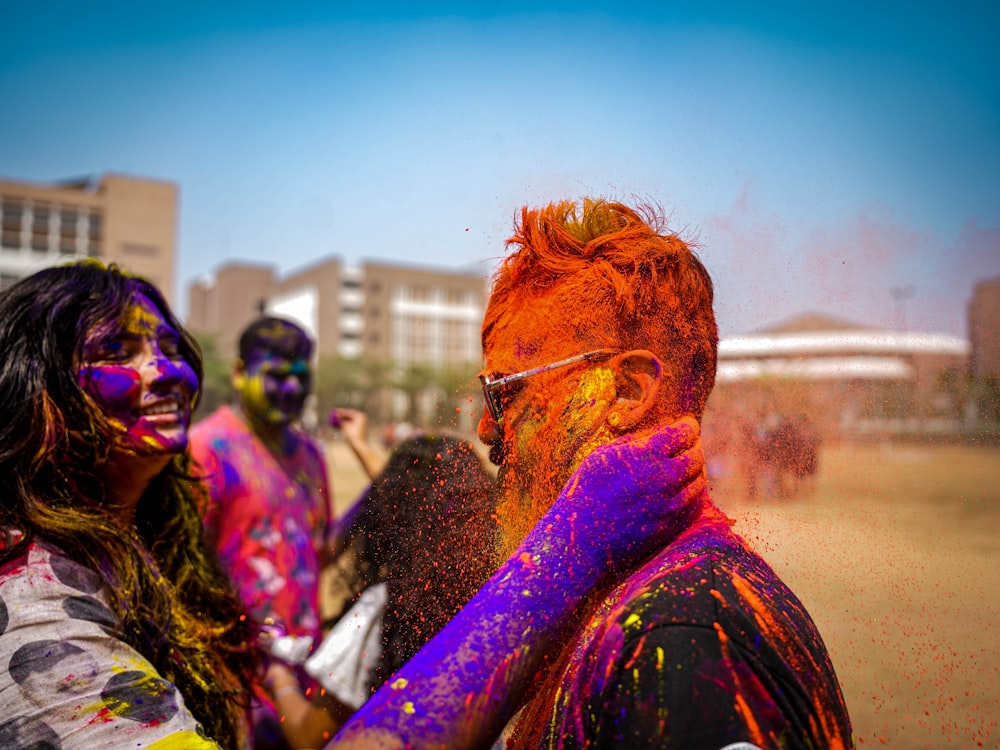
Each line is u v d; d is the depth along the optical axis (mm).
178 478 1442
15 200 60312
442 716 684
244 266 74875
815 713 671
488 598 742
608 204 943
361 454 2717
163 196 62844
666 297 857
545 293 882
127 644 1057
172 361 1263
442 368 53750
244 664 1555
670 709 637
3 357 1107
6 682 916
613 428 824
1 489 1063
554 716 751
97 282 1206
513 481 901
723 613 681
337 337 72000
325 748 706
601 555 746
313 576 2877
